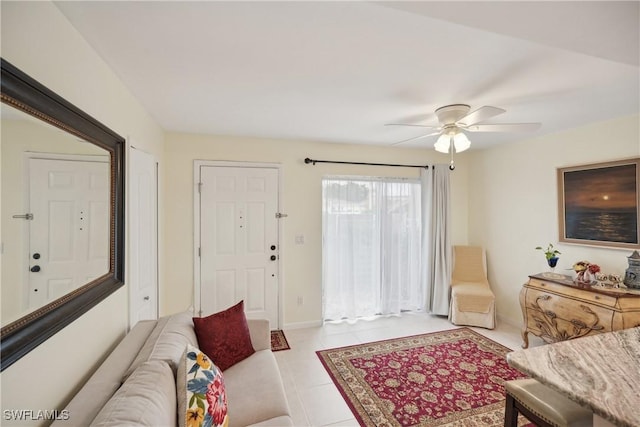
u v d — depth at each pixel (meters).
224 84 1.90
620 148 2.58
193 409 1.19
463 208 4.22
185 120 2.68
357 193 3.76
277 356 2.82
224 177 3.27
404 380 2.41
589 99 2.16
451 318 3.68
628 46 1.16
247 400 1.54
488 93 2.05
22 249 0.91
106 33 1.32
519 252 3.51
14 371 0.89
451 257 3.95
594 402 1.05
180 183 3.14
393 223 3.90
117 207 1.67
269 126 2.89
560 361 1.34
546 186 3.20
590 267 2.61
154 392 1.10
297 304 3.53
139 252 2.16
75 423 0.99
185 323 1.87
